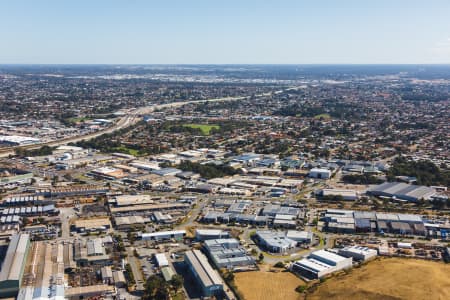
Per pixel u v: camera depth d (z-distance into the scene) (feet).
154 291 490.08
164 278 526.98
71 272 543.39
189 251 590.55
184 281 532.73
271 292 501.97
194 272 536.01
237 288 507.71
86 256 574.56
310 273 545.44
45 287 484.74
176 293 503.20
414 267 537.24
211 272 526.57
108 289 497.05
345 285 499.51
